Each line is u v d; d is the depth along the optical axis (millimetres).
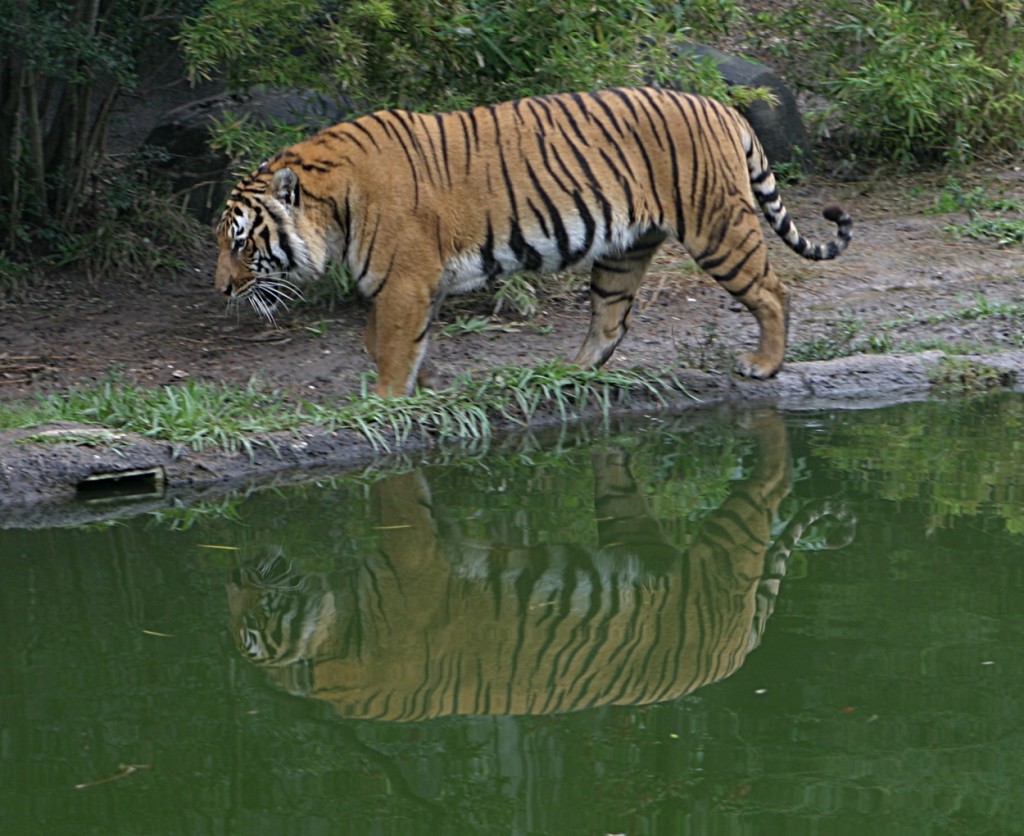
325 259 11391
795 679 7395
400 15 13477
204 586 8938
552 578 9094
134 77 14688
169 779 6598
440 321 13906
